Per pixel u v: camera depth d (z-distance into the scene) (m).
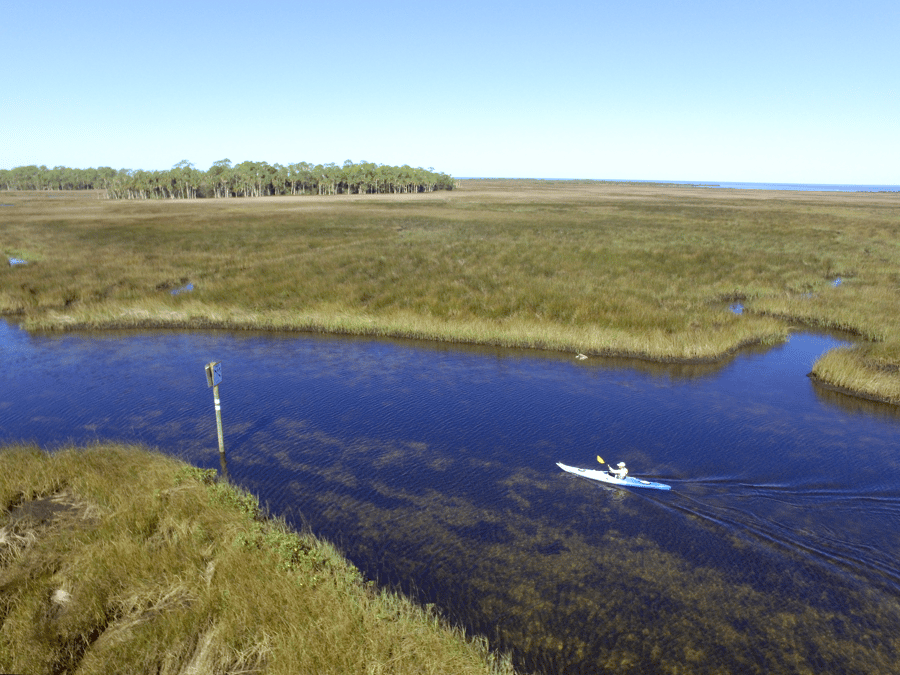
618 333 29.12
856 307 35.44
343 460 17.30
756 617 11.15
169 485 14.55
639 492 15.62
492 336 29.98
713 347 27.98
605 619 11.02
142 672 9.01
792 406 22.14
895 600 11.66
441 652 9.76
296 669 9.06
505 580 12.08
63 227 74.25
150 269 44.16
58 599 10.50
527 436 19.12
